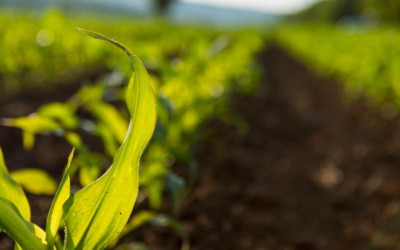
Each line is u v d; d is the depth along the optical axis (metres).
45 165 2.74
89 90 1.96
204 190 2.45
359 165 3.28
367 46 6.28
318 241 2.09
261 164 3.15
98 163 1.36
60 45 4.89
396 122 4.47
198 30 14.96
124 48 0.64
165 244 1.83
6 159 2.78
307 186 2.81
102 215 0.72
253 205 2.38
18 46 5.03
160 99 1.66
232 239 1.98
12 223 0.68
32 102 4.55
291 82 7.98
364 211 2.46
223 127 4.02
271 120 4.70
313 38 11.71
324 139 4.11
